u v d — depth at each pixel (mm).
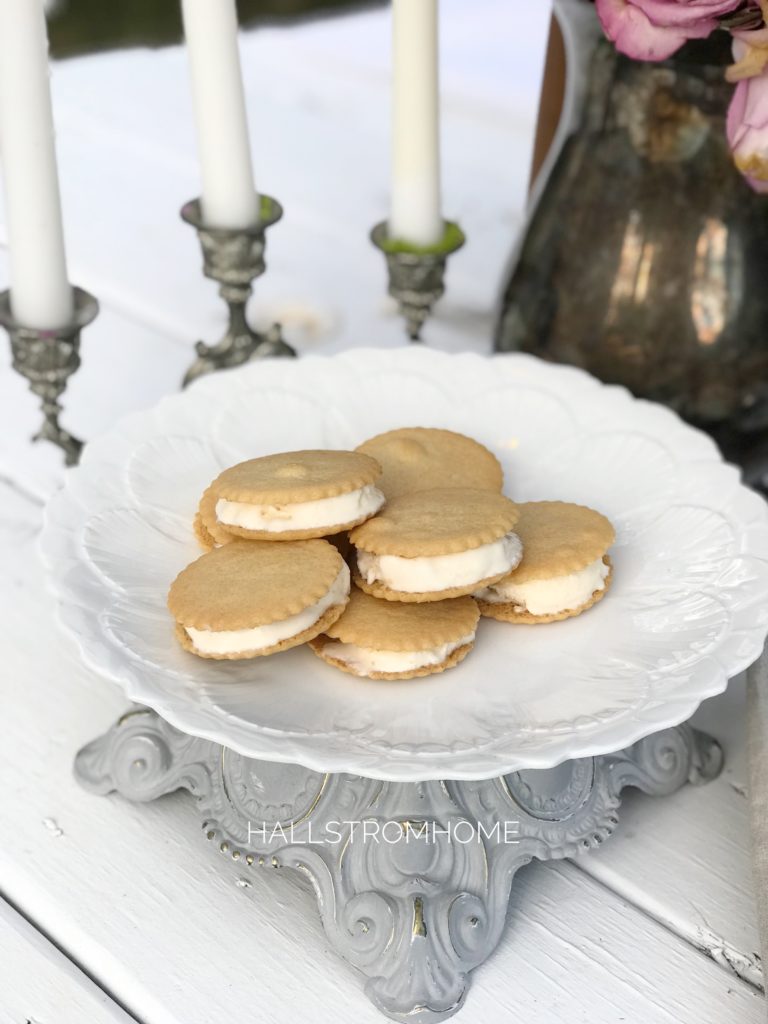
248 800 464
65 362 543
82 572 464
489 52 1158
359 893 439
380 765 393
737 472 512
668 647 446
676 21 450
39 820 487
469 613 454
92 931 449
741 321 550
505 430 559
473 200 885
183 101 1040
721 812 491
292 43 1149
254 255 580
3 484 661
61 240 531
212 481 518
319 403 562
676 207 536
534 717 423
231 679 434
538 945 445
